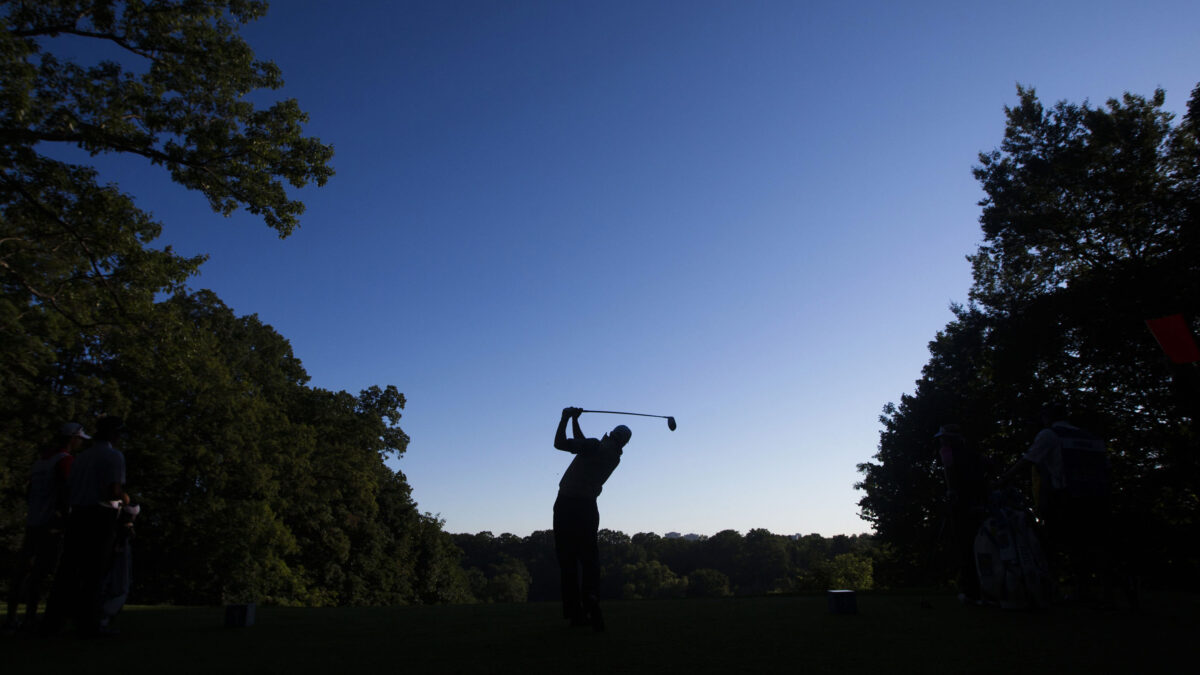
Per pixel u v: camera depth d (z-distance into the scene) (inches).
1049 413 269.0
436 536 2674.7
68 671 152.9
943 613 252.5
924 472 1556.3
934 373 1614.2
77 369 1182.3
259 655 177.2
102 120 616.1
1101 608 252.1
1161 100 1094.4
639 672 142.0
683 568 6328.7
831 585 2955.2
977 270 1286.9
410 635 222.8
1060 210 1130.7
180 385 1274.6
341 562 2054.6
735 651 168.7
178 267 727.1
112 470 229.1
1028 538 254.5
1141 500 963.3
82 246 677.3
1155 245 1051.9
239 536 1412.4
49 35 610.9
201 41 636.7
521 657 165.5
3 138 569.6
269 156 650.8
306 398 1916.8
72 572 228.5
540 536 6801.2
